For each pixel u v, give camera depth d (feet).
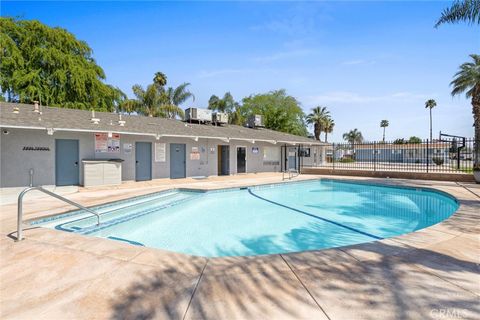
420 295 8.10
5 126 27.91
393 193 39.63
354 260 10.83
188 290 8.50
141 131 40.68
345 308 7.44
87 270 10.08
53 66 69.10
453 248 12.20
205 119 65.21
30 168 32.96
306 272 9.74
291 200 34.99
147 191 32.83
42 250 12.23
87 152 37.81
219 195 37.09
